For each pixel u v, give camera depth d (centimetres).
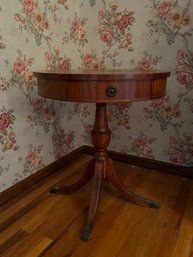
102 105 103
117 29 141
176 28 126
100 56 150
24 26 114
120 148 159
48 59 131
